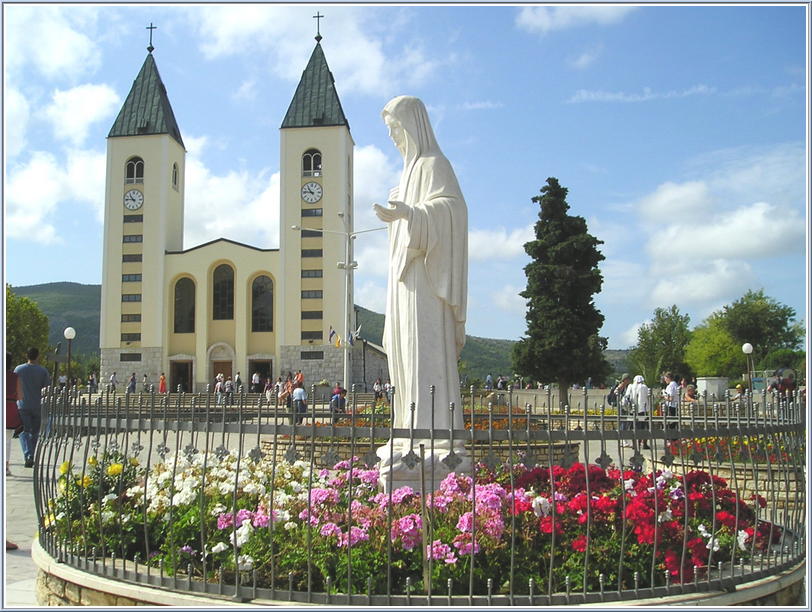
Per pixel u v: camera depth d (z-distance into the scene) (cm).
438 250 889
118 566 672
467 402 1778
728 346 7494
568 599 562
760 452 1134
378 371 7269
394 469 809
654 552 592
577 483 738
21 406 1543
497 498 646
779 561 678
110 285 7225
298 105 7306
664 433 607
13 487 1405
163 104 7562
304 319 6969
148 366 7094
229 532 667
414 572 613
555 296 4550
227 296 7238
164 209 7275
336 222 7044
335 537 630
